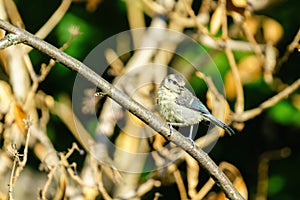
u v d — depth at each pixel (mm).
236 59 15086
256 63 14148
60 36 16641
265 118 17953
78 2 16078
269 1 14461
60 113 13695
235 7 12094
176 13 12742
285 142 18297
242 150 18188
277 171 18125
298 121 16688
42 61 16516
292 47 12492
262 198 16703
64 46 12086
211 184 11469
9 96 11352
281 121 16781
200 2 14844
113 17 17125
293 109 16688
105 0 17016
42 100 12828
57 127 16266
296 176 18016
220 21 11812
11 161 11539
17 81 11820
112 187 12852
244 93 16594
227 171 12719
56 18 13883
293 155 18203
